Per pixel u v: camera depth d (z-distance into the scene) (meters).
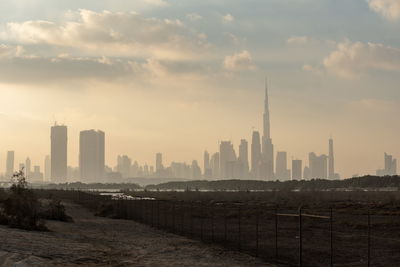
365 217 57.16
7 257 25.83
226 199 115.50
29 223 41.78
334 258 28.95
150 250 32.38
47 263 25.23
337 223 50.66
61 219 54.88
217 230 46.12
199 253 30.88
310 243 35.69
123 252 31.27
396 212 62.88
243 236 40.78
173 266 25.94
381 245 34.09
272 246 34.16
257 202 93.50
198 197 126.88
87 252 30.39
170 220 58.59
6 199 42.66
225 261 27.69
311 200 102.25
